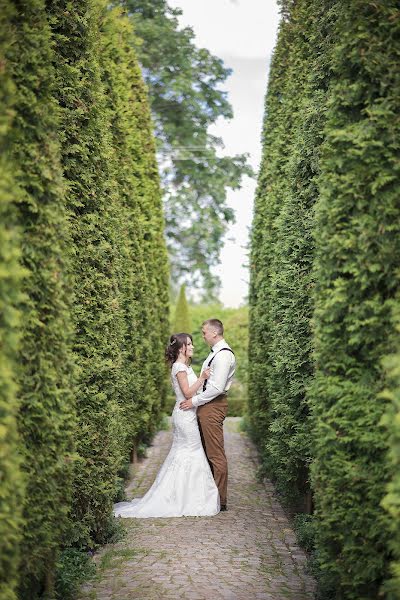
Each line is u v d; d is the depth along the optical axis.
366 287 4.08
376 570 3.92
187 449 7.46
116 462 6.15
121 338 6.64
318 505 4.51
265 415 9.07
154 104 23.28
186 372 7.64
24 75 4.02
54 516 4.33
